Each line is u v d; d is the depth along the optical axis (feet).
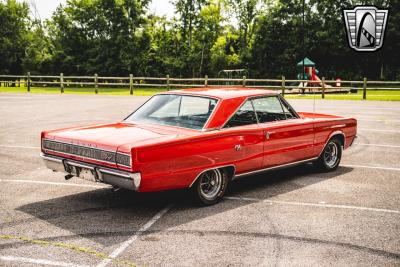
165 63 179.73
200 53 184.44
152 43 181.06
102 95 80.89
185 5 190.39
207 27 185.37
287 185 19.83
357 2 172.96
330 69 181.88
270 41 179.01
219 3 188.65
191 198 16.47
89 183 19.74
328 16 178.70
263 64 182.39
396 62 177.17
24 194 17.87
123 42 173.06
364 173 22.33
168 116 17.20
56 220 14.78
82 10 175.42
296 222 14.93
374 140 32.53
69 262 11.53
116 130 16.14
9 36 180.24
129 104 58.75
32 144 29.09
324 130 21.35
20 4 184.03
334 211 16.19
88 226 14.25
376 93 102.37
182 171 15.06
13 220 14.73
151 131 15.84
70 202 16.85
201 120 16.46
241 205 16.75
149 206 16.47
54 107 54.08
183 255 12.08
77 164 15.26
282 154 18.99
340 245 12.99
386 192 18.84
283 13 179.73
